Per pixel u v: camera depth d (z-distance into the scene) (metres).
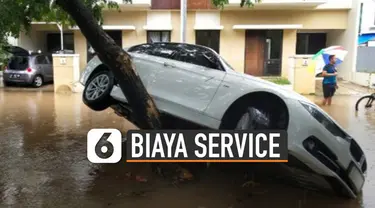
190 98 5.01
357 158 4.99
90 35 4.61
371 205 4.52
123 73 4.77
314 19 19.30
